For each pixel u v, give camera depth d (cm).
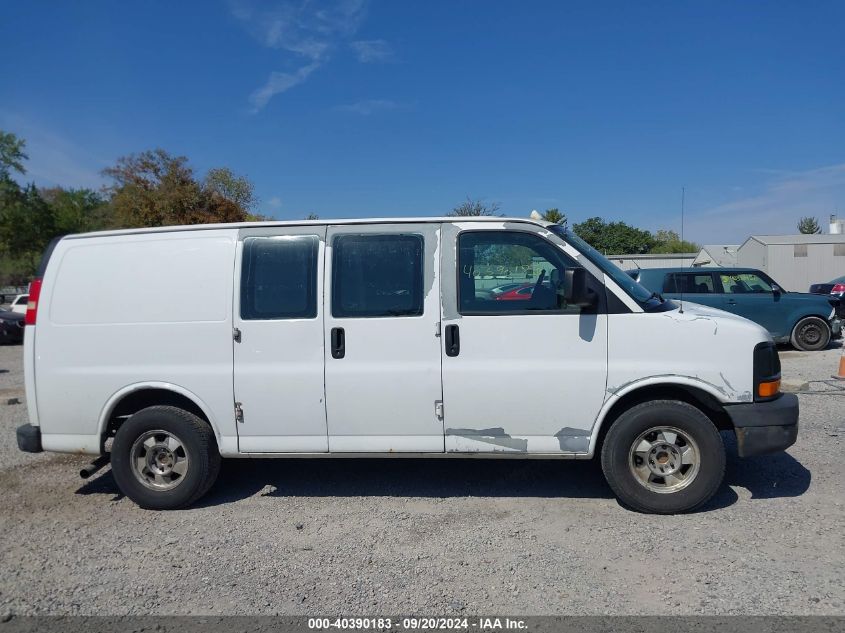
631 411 445
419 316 459
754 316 1252
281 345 469
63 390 489
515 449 456
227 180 4356
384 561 393
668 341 443
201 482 482
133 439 484
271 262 475
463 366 455
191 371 476
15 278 5194
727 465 554
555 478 536
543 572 373
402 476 554
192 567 392
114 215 3934
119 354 482
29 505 505
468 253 464
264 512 480
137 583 373
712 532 419
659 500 444
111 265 489
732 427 484
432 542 418
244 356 471
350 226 473
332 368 464
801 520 435
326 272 468
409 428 462
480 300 458
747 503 467
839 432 649
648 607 332
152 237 491
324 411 466
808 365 1077
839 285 1670
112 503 508
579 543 409
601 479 529
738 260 3625
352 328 462
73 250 497
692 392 452
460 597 347
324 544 420
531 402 452
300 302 469
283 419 471
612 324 446
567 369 448
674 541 407
